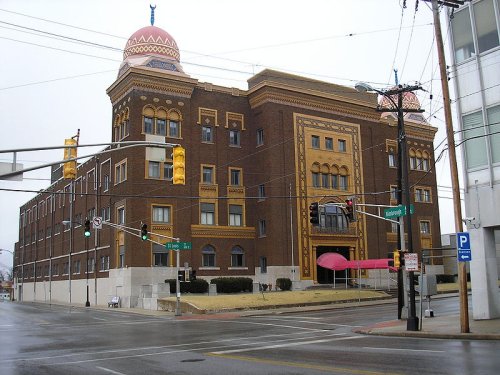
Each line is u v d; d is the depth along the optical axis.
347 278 55.31
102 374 12.79
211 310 39.25
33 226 90.00
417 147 68.69
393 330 21.80
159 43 53.69
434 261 67.75
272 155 53.97
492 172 23.44
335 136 59.00
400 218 28.09
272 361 14.04
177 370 12.98
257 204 55.38
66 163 19.27
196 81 53.41
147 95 51.25
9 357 16.62
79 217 66.19
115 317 37.53
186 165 52.28
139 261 48.69
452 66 25.42
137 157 50.00
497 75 23.64
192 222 52.16
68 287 67.75
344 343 18.27
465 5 25.20
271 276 52.22
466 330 19.02
